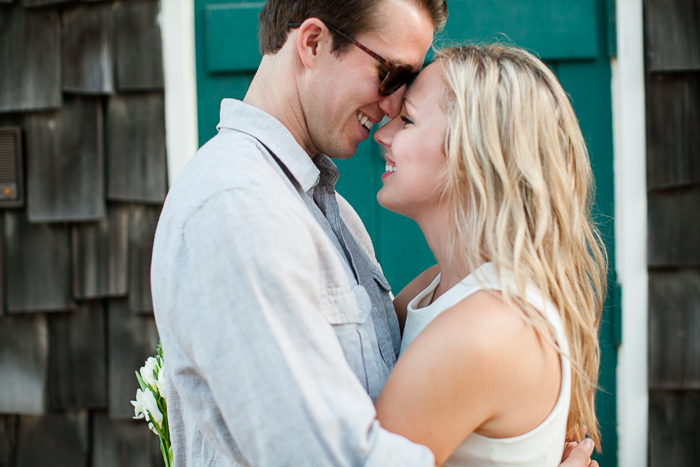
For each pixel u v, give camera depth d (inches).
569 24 65.0
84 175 66.8
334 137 37.2
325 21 33.5
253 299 24.8
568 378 29.9
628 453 66.3
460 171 32.8
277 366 24.1
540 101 33.2
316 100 35.6
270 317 24.8
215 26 66.2
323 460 23.5
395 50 33.8
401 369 28.0
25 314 68.5
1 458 68.8
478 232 31.6
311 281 27.1
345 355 30.6
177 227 27.6
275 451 23.5
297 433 23.5
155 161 66.7
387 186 37.4
